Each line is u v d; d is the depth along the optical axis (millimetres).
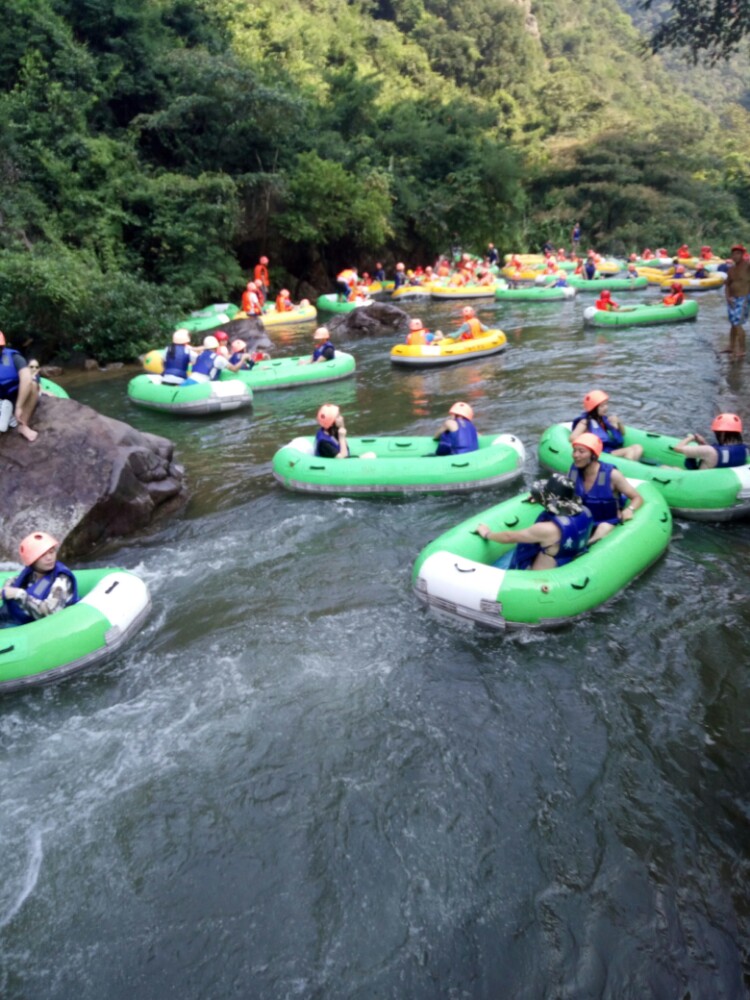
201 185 21547
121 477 7262
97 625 5188
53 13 22031
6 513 6797
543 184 45281
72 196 19328
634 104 97688
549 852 3590
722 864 3457
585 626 5340
